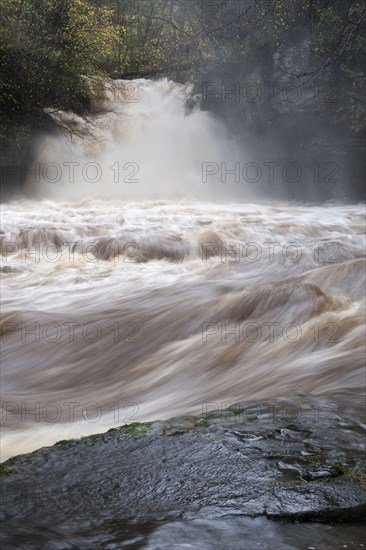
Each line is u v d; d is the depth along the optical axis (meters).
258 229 14.51
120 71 27.00
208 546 1.75
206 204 22.08
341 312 6.58
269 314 6.90
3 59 21.53
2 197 22.47
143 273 11.22
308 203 23.30
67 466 2.52
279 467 2.47
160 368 6.09
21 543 1.65
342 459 2.58
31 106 22.45
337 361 5.21
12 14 21.52
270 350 5.83
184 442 2.77
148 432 2.94
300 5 21.27
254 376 5.37
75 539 1.75
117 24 25.30
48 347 7.03
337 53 18.73
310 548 1.80
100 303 8.82
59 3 21.78
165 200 22.80
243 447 2.71
